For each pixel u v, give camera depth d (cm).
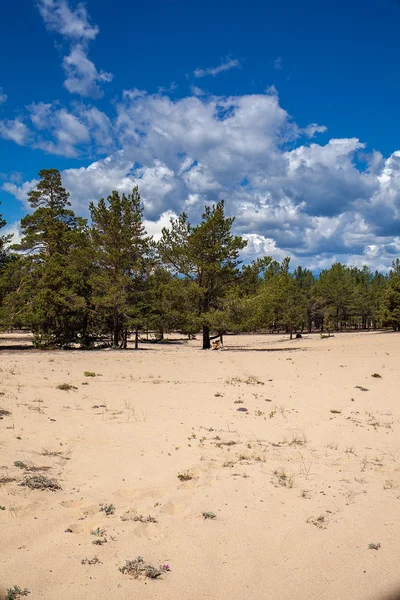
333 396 1493
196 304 3644
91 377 1722
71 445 822
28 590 373
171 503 586
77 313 3466
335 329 8562
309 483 687
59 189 4753
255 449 873
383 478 719
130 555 446
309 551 473
